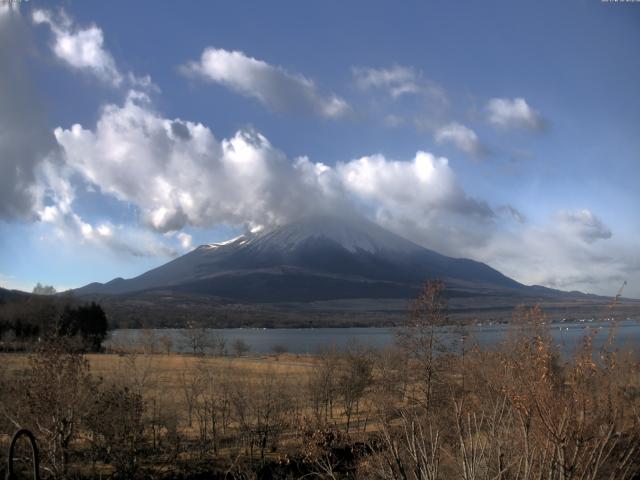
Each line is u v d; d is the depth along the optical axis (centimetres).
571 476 913
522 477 1031
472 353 1608
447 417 1587
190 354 9131
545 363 980
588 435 966
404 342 3309
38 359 2594
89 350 6281
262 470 2873
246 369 5006
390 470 1165
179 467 2920
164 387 3931
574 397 943
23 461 2494
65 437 2561
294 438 3234
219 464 2994
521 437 1067
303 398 3988
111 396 2691
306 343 15312
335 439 2709
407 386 3222
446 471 1253
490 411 1212
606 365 1012
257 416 3434
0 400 2506
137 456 2759
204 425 3456
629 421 1019
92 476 2636
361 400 4500
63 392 2511
